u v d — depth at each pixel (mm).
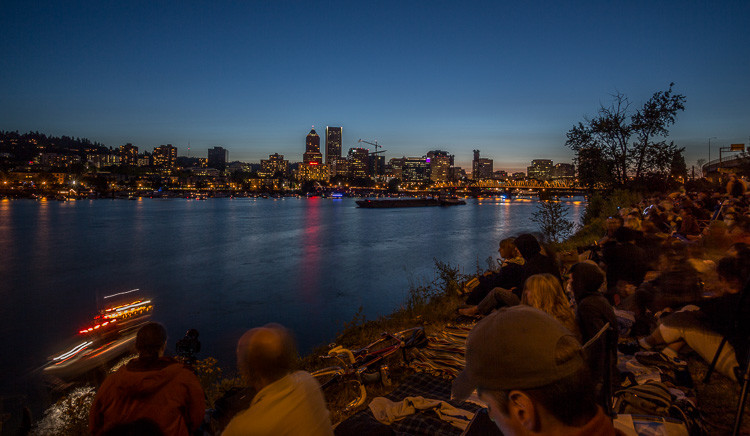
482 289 6613
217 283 28578
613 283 6184
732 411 3592
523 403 873
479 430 2312
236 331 17172
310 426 1774
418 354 5148
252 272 32625
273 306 21266
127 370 2641
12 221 88562
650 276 5953
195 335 3549
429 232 63938
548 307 3322
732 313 3055
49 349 16000
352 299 21891
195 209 147250
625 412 3023
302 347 14594
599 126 22719
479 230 65000
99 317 13430
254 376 1828
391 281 25953
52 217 101250
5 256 43812
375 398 4211
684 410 3078
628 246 6082
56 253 45844
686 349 3633
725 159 35406
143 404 2549
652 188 22078
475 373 979
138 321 14047
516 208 150000
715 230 6289
